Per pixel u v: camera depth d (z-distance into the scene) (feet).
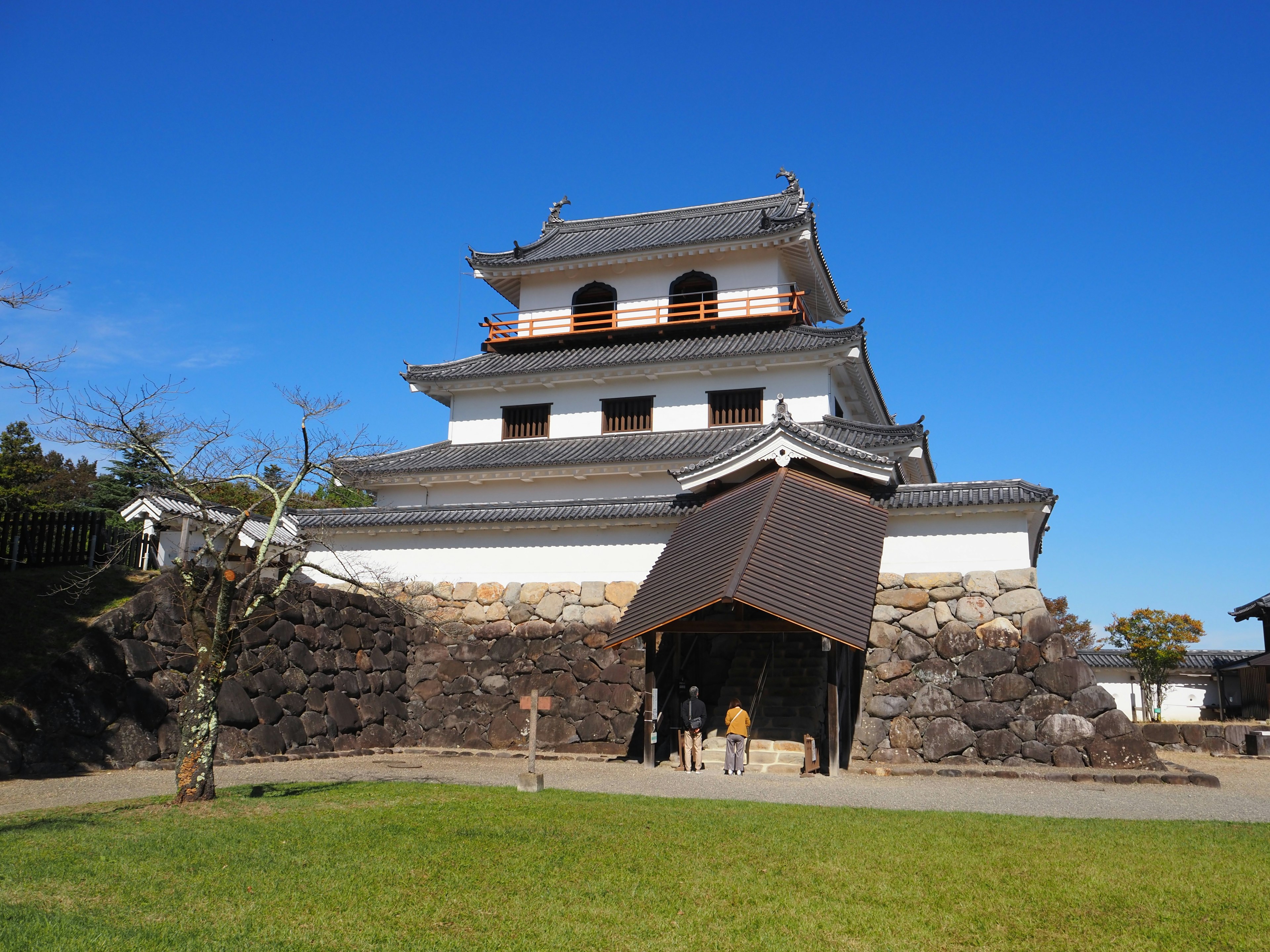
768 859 30.66
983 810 43.09
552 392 102.17
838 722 55.83
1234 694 111.45
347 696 67.92
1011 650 62.13
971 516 66.13
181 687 54.75
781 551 58.13
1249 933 24.04
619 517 74.13
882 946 23.21
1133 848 32.53
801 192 117.19
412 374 104.27
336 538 81.71
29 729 46.73
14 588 59.00
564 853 30.96
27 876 26.37
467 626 76.13
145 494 68.08
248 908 24.68
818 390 93.97
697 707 57.82
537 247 120.26
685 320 105.19
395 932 23.44
